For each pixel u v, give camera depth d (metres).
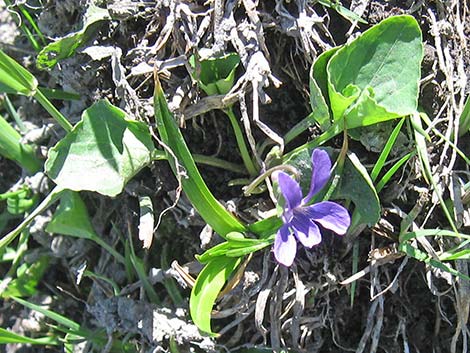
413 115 0.09
